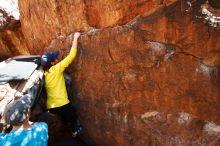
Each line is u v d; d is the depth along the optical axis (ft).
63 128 15.97
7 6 22.48
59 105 14.28
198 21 10.55
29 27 18.45
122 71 12.80
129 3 11.87
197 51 10.82
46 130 10.20
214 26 10.34
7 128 12.54
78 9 13.92
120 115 13.41
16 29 22.13
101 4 12.80
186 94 11.39
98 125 14.44
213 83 10.80
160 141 12.35
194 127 11.49
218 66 10.62
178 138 11.88
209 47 10.58
